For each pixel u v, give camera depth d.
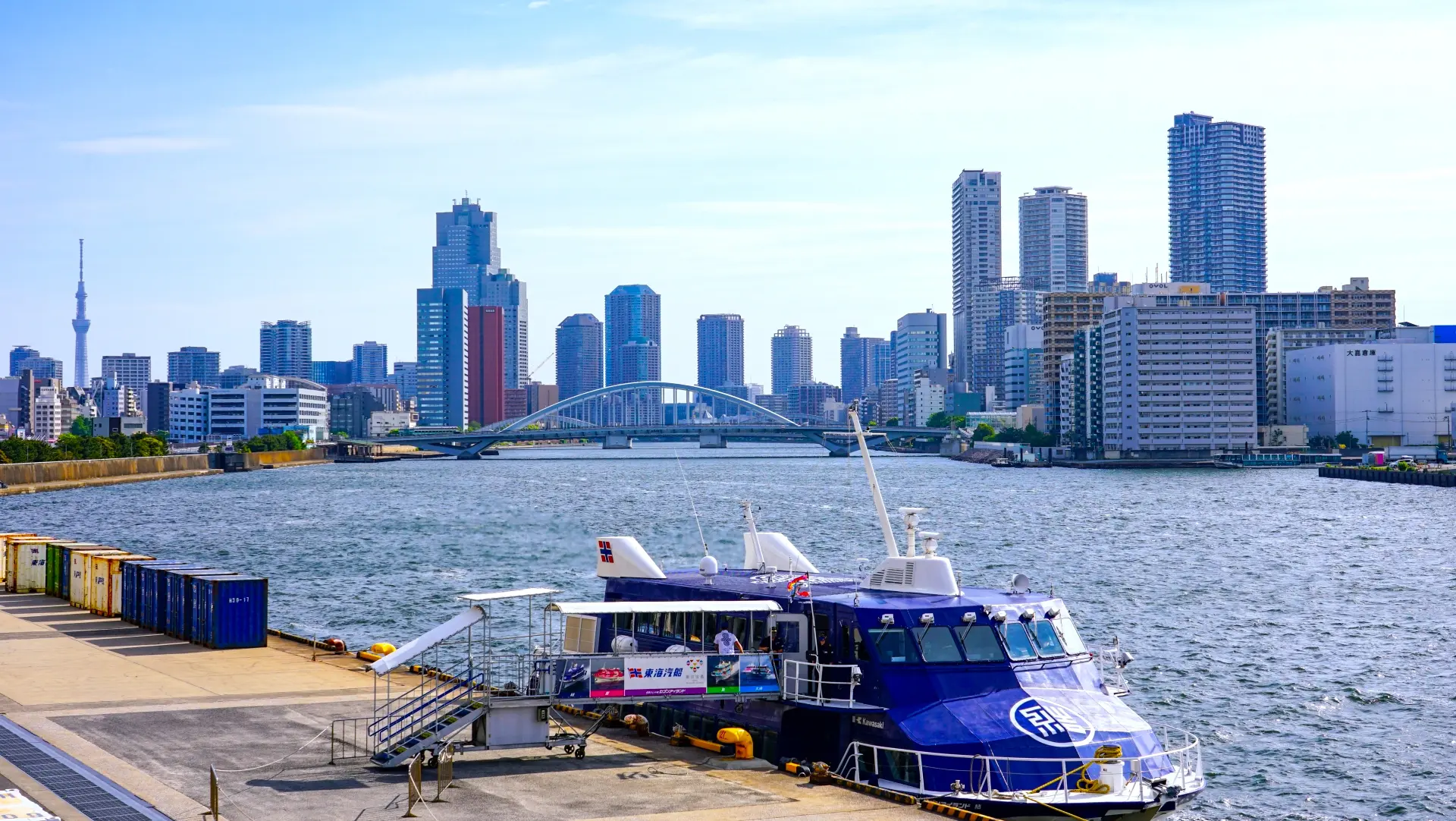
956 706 33.91
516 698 35.56
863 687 34.84
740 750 36.78
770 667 36.28
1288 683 62.84
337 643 54.31
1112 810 31.61
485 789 32.84
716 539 130.38
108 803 31.05
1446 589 99.00
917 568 37.41
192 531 153.75
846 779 34.06
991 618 35.47
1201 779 35.03
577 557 115.50
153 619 59.41
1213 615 84.50
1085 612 86.19
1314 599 92.69
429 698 41.69
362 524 160.00
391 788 32.84
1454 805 44.75
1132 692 60.69
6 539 75.69
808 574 42.19
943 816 30.48
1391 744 52.03
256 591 55.28
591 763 35.84
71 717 40.72
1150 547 133.75
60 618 63.41
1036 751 32.72
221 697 44.28
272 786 32.97
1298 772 48.44
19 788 32.19
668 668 35.88
